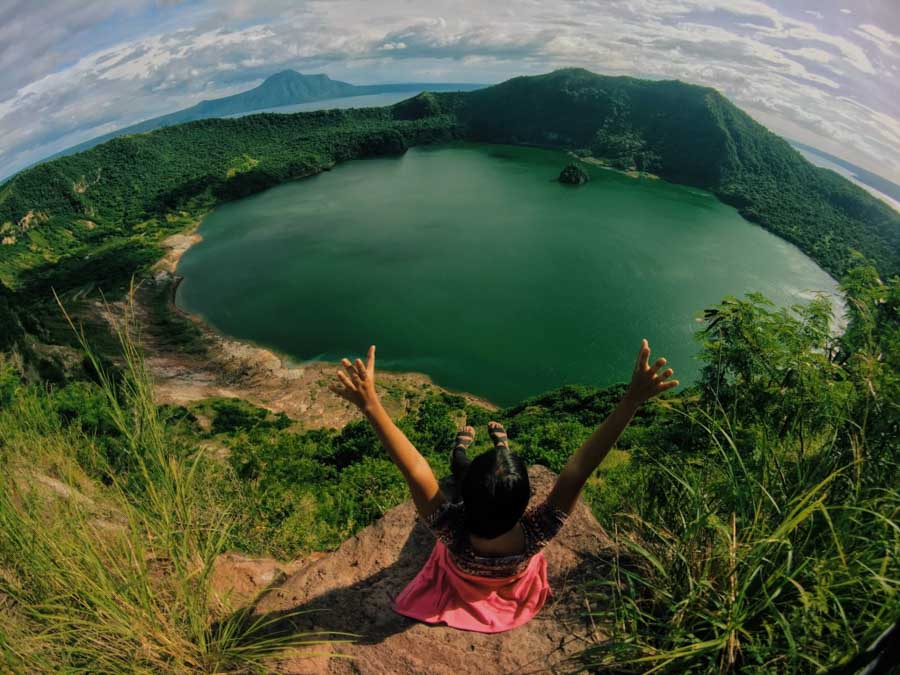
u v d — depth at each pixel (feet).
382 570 8.67
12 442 8.23
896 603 4.85
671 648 6.44
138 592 6.55
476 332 229.66
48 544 6.57
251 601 8.38
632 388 6.30
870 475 6.98
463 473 8.43
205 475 9.78
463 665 6.84
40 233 430.61
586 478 6.58
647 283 278.26
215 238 372.17
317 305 257.14
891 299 14.87
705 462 9.54
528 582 7.68
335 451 87.61
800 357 11.53
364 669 6.77
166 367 195.72
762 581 6.34
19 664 5.66
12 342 101.30
